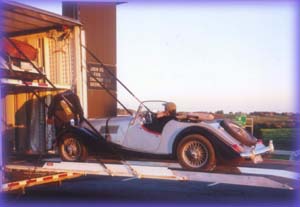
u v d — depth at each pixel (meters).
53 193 7.24
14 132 7.82
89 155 6.56
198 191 7.70
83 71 7.39
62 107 6.89
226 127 5.66
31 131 7.70
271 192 7.47
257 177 5.15
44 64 7.55
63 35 7.42
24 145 7.72
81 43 7.37
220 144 5.46
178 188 8.12
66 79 7.38
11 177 5.95
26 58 6.28
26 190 6.48
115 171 5.89
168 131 5.89
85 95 7.38
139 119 6.21
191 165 5.62
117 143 6.31
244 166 5.64
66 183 8.06
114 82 10.66
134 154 6.20
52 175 6.18
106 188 8.06
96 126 6.52
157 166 5.80
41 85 6.83
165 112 6.22
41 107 7.59
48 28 7.55
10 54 6.73
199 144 5.60
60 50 7.45
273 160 6.23
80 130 6.54
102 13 11.76
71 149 6.64
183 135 5.73
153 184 8.52
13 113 7.82
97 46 11.59
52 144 7.35
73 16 10.92
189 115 5.98
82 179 7.12
